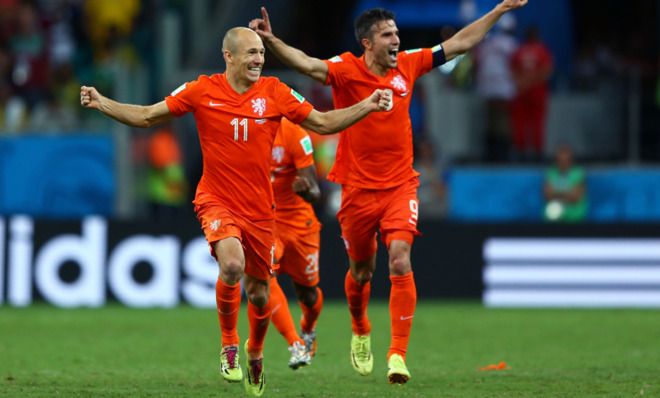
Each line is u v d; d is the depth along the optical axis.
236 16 67.12
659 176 59.22
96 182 59.62
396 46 29.33
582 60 66.94
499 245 55.41
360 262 30.88
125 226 54.81
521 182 59.50
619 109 61.75
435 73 61.16
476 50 62.22
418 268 55.62
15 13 66.75
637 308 54.56
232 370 27.86
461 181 59.47
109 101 27.08
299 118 27.28
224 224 27.11
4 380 30.88
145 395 27.86
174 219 55.41
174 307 54.28
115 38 67.44
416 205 29.66
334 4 71.44
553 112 61.88
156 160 59.38
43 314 51.06
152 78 61.31
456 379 31.23
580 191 58.59
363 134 29.61
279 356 37.56
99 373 32.78
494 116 61.16
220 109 27.33
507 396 27.64
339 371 33.72
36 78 64.25
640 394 27.86
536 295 55.22
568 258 55.16
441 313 51.66
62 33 68.62
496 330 45.62
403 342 28.55
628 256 55.03
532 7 67.81
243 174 27.45
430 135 60.66
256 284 27.77
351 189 30.00
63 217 59.50
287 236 33.16
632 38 68.44
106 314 51.22
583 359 36.47
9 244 54.56
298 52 29.30
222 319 27.72
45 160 59.72
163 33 62.31
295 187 31.64
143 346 40.41
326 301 55.28
